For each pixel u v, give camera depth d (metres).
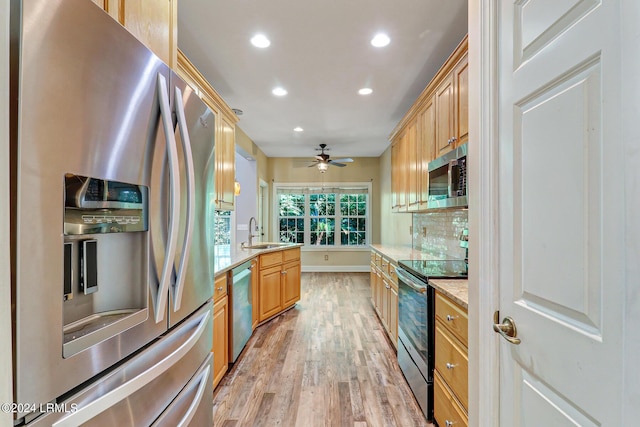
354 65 2.70
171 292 1.08
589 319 0.69
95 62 0.76
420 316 1.98
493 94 1.08
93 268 0.88
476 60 1.16
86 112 0.74
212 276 1.52
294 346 3.01
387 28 2.16
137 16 1.12
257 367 2.58
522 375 0.93
